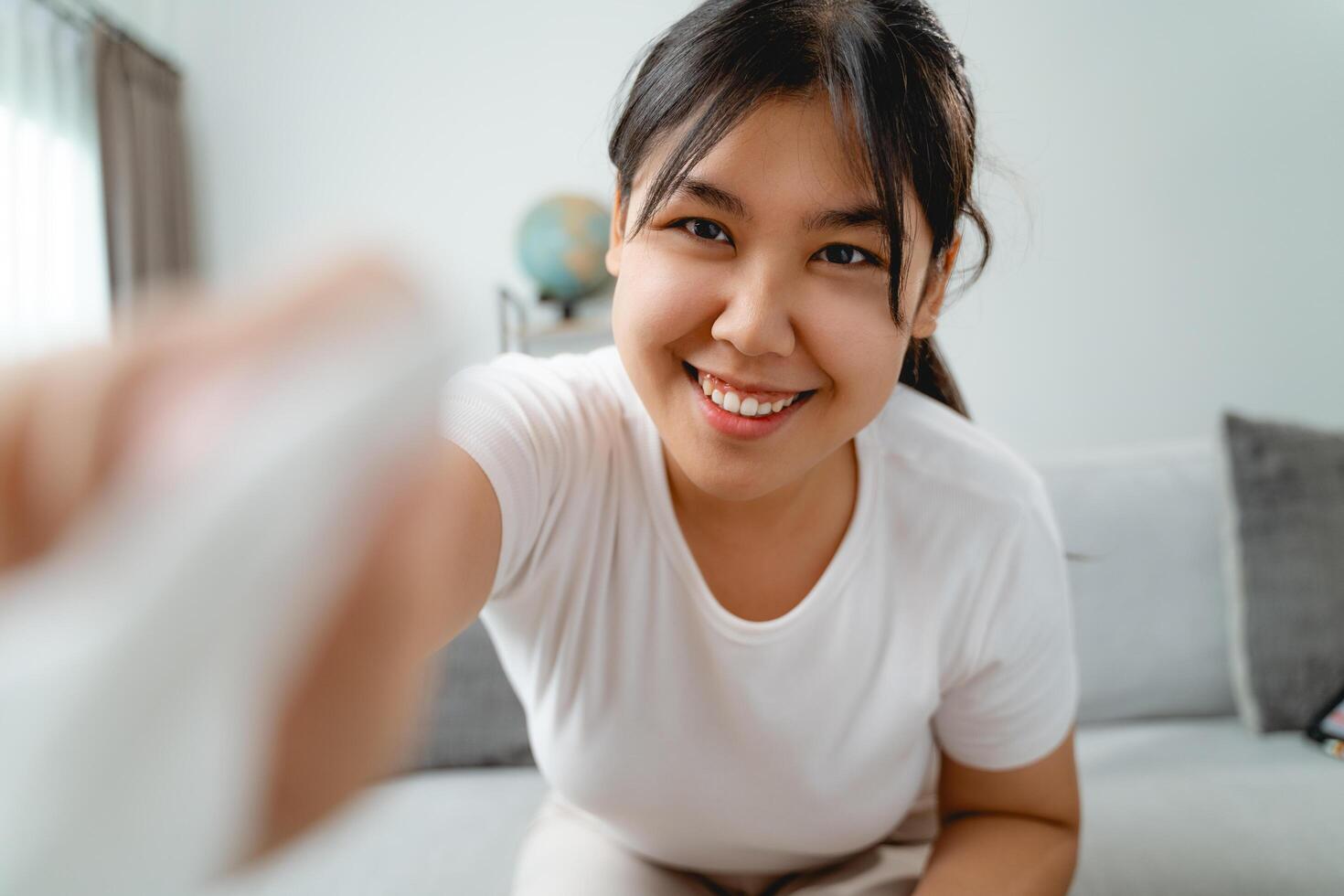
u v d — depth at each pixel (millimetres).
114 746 104
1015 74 3246
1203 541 1406
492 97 3400
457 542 496
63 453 116
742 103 529
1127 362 3277
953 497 761
